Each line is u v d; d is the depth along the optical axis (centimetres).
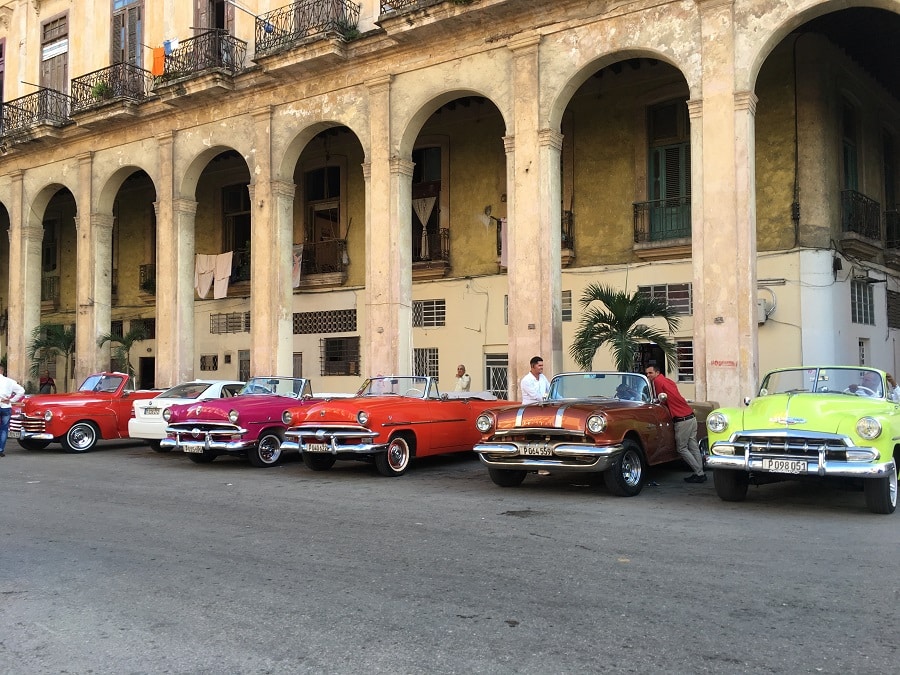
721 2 1252
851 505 810
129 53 2166
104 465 1242
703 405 1114
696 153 1259
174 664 386
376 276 1612
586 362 1234
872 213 1716
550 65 1423
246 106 1858
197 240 2489
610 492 880
